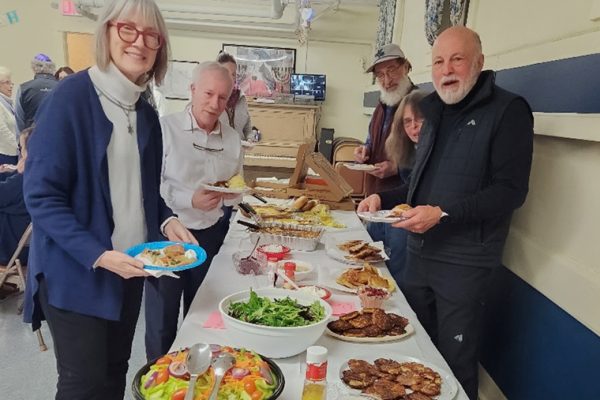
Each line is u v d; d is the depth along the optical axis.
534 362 1.77
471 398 1.75
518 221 1.98
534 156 1.87
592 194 1.49
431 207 1.52
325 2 5.82
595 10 1.47
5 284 3.14
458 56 1.63
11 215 2.90
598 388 1.39
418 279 1.83
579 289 1.48
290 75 6.34
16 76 6.34
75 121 1.16
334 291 1.55
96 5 5.86
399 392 0.97
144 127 1.35
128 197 1.31
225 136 2.07
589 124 1.45
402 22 4.54
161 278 1.86
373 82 5.86
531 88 1.85
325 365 0.85
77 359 1.25
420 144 1.89
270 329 1.05
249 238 2.09
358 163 3.19
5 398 2.10
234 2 6.18
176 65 6.32
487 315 2.21
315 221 2.37
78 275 1.19
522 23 2.01
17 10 6.15
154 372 0.89
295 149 5.91
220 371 0.88
